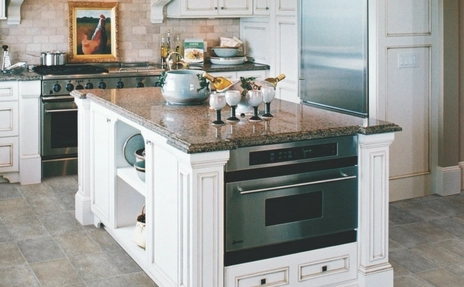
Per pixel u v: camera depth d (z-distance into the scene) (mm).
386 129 3557
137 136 4441
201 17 6980
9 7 6402
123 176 4285
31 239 4699
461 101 5824
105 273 4117
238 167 3281
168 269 3574
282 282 3471
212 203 3207
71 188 6000
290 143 3398
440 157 5746
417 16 5453
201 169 3158
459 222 5078
